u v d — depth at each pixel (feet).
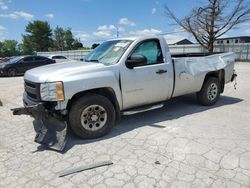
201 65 18.78
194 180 9.57
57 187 9.39
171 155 11.55
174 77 16.88
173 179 9.68
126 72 14.43
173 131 14.55
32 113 12.59
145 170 10.36
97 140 13.57
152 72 15.51
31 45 242.37
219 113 18.16
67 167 10.78
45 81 12.44
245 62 81.82
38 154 12.10
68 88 12.47
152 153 11.81
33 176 10.16
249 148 12.10
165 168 10.46
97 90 14.11
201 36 97.76
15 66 50.52
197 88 18.99
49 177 10.06
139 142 13.10
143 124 15.93
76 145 12.99
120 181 9.66
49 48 241.14
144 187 9.23
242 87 29.48
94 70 13.46
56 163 11.17
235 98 23.35
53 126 13.12
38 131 13.64
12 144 13.41
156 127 15.29
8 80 43.24
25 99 14.37
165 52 16.39
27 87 13.80
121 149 12.35
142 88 15.24
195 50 100.94
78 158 11.57
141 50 15.28
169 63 16.48
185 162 10.90
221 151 11.81
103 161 11.17
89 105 13.33
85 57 17.11
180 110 19.11
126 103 14.93
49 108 12.88
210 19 94.17
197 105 20.52
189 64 17.93
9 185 9.57
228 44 92.02
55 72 12.88
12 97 26.53
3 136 14.62
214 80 20.07
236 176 9.78
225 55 21.33
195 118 17.01
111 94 14.23
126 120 16.84
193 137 13.56
